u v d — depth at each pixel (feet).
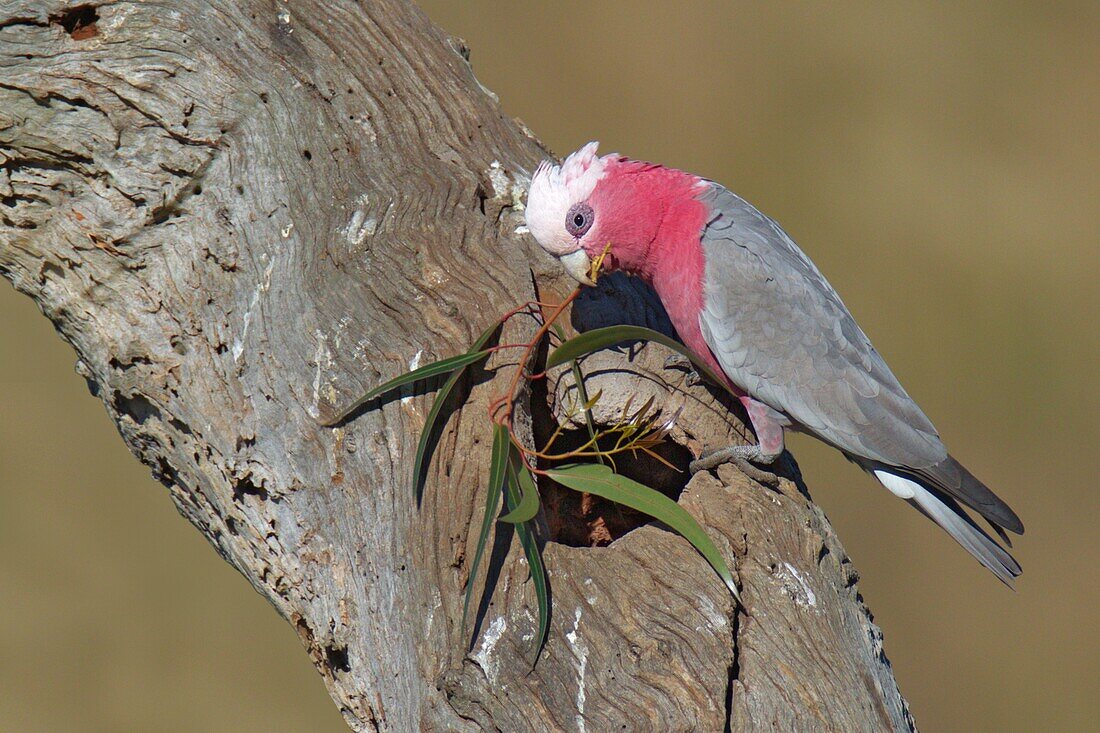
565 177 26.84
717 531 23.73
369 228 25.93
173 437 26.32
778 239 28.91
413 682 22.18
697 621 21.84
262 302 25.57
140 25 26.12
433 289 25.11
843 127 64.54
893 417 27.30
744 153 63.05
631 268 28.58
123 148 26.04
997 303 59.57
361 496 23.76
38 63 25.80
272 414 24.86
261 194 26.16
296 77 26.84
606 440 26.25
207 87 26.21
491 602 21.77
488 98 29.48
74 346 28.02
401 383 22.91
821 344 27.40
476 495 22.89
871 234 61.21
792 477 27.04
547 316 26.66
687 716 20.62
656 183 27.66
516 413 23.86
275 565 25.16
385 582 23.16
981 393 58.34
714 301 27.61
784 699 21.66
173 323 26.00
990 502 26.86
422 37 28.91
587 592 21.95
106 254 26.27
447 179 27.14
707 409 26.89
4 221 26.89
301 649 51.88
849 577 25.23
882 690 23.24
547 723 20.74
